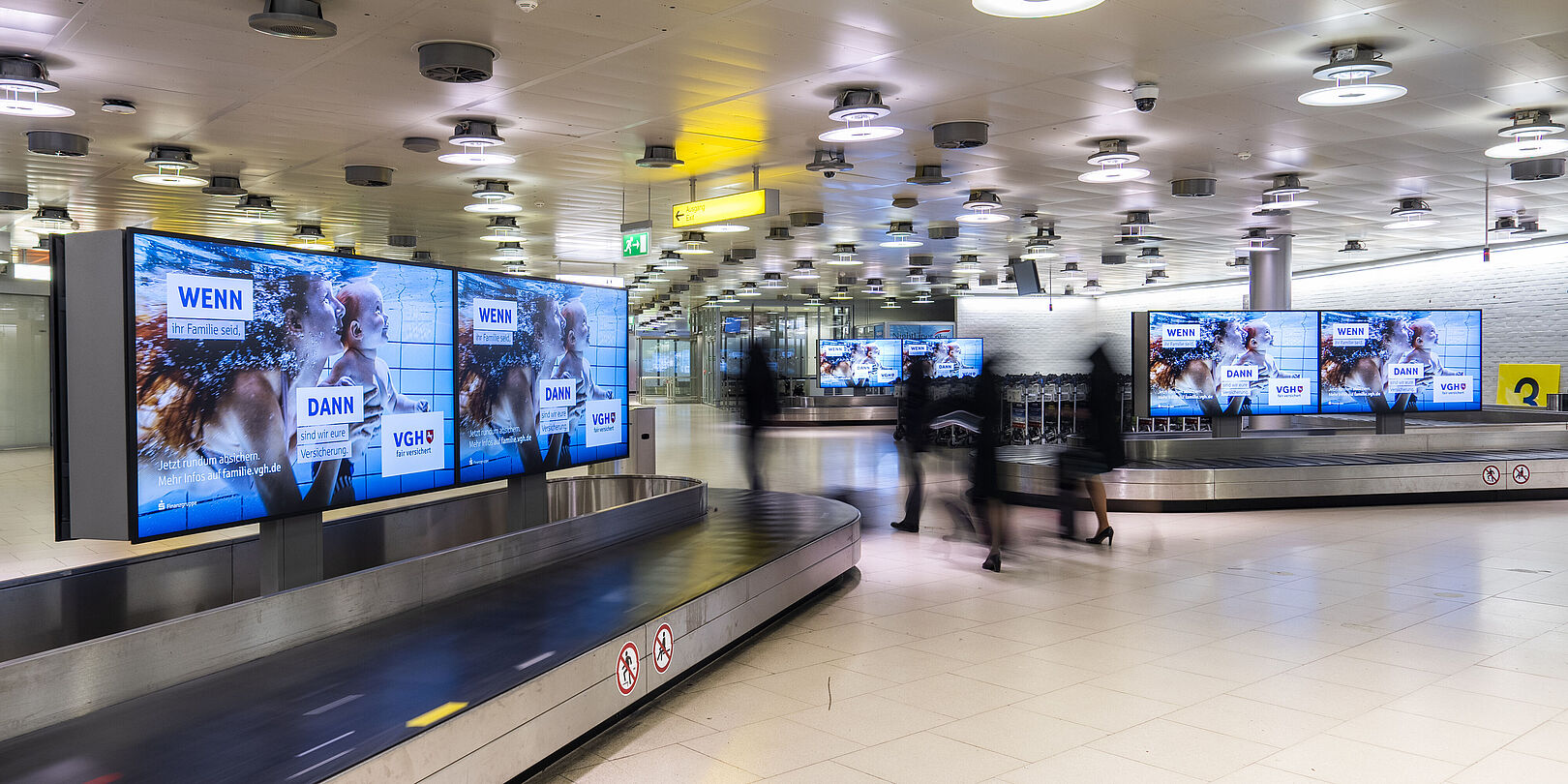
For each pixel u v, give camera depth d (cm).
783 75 733
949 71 725
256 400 455
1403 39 652
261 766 291
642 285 2767
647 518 704
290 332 475
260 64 696
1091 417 907
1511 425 1275
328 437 499
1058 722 444
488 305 627
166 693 358
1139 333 1201
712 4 580
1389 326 1235
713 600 528
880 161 1080
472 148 995
